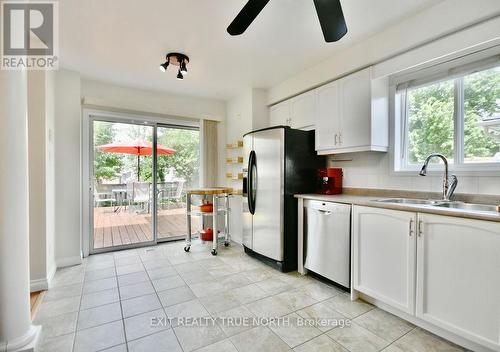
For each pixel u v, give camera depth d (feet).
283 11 6.31
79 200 10.07
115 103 11.41
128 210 12.51
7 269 4.84
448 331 5.30
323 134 9.43
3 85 4.80
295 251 9.52
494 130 6.35
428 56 6.53
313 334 5.62
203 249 12.10
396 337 5.50
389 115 8.36
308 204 8.81
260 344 5.30
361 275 6.89
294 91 10.61
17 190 4.97
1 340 4.80
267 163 9.87
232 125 13.88
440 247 5.25
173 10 6.30
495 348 4.50
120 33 7.34
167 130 13.42
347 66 8.38
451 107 7.14
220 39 7.71
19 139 5.00
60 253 9.71
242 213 12.30
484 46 5.80
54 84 9.43
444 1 6.03
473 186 6.45
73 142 9.95
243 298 7.27
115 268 9.61
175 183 13.66
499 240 4.45
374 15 6.57
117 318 6.26
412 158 8.13
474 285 4.76
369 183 8.93
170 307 6.77
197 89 12.31
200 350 5.12
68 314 6.43
